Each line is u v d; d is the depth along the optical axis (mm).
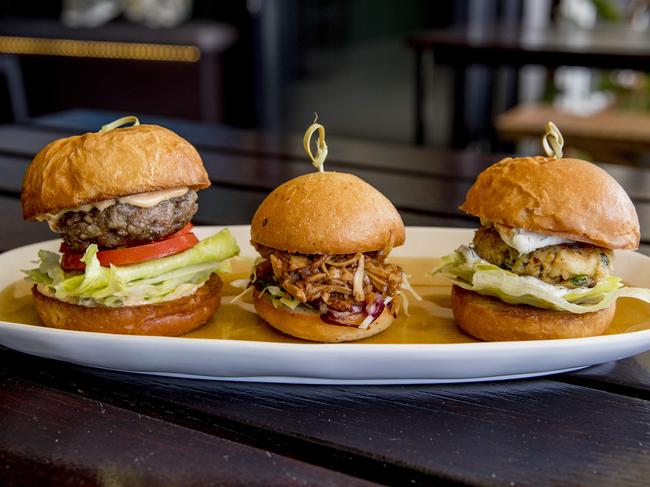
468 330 383
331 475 293
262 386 344
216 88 1392
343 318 372
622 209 363
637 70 958
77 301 373
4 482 291
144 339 331
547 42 1041
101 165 356
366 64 1412
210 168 648
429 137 1409
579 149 1061
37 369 358
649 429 316
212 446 307
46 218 372
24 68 1426
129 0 1412
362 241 369
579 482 290
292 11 1425
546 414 325
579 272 367
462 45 1042
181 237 392
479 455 303
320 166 396
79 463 299
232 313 409
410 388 343
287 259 376
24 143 725
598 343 333
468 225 522
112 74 1377
